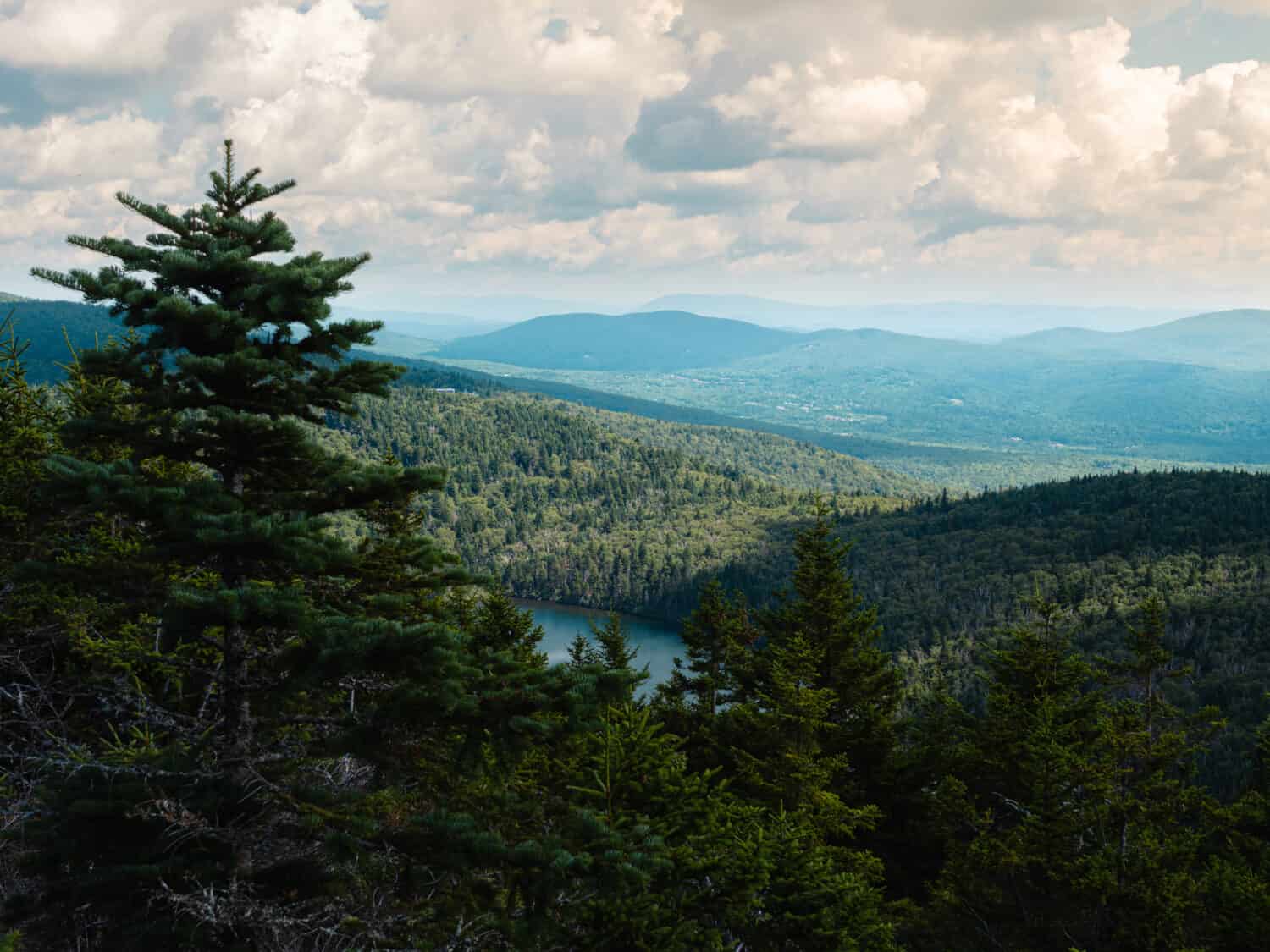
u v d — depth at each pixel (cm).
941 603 17062
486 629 1953
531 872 839
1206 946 1934
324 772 1038
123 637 1212
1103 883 1947
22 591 1266
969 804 2295
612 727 1389
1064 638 2739
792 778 2114
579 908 1072
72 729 1253
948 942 2122
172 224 895
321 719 917
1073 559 18375
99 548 1277
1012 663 2692
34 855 881
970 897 2136
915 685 11688
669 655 16150
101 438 894
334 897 909
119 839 875
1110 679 2555
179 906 817
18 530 1272
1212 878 2052
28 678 1306
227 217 901
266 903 852
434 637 819
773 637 2881
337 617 844
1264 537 17275
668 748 1516
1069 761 2080
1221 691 10819
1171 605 14712
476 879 898
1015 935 2084
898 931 2155
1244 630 13412
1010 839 2117
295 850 927
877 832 2658
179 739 1011
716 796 1505
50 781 945
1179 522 18962
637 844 884
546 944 911
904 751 2780
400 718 855
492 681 861
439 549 985
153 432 929
